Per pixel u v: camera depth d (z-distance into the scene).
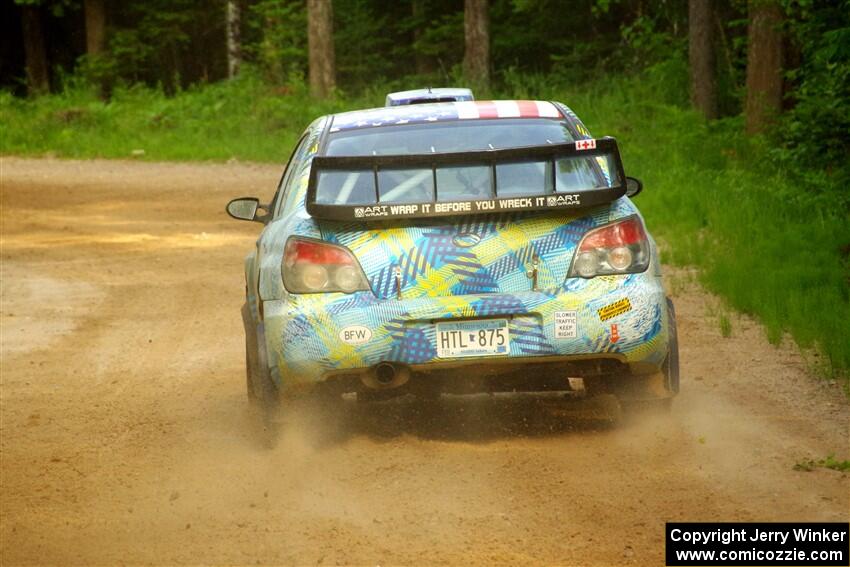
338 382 14.80
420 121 16.89
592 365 14.77
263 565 11.40
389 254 14.66
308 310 14.59
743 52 78.44
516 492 13.38
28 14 124.62
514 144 16.30
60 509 13.79
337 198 15.10
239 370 22.42
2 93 99.62
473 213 14.47
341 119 17.36
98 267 38.16
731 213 37.44
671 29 86.81
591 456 14.78
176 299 31.47
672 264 32.84
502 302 14.44
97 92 109.38
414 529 12.26
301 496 13.70
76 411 19.45
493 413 17.17
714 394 18.27
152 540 12.39
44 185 66.62
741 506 12.60
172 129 90.00
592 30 107.12
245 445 16.50
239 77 101.25
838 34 32.34
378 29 118.75
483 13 100.50
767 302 24.50
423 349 14.43
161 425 18.16
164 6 123.31
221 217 52.19
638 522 12.20
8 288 34.12
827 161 40.25
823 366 18.98
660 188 45.97
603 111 76.94
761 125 57.22
